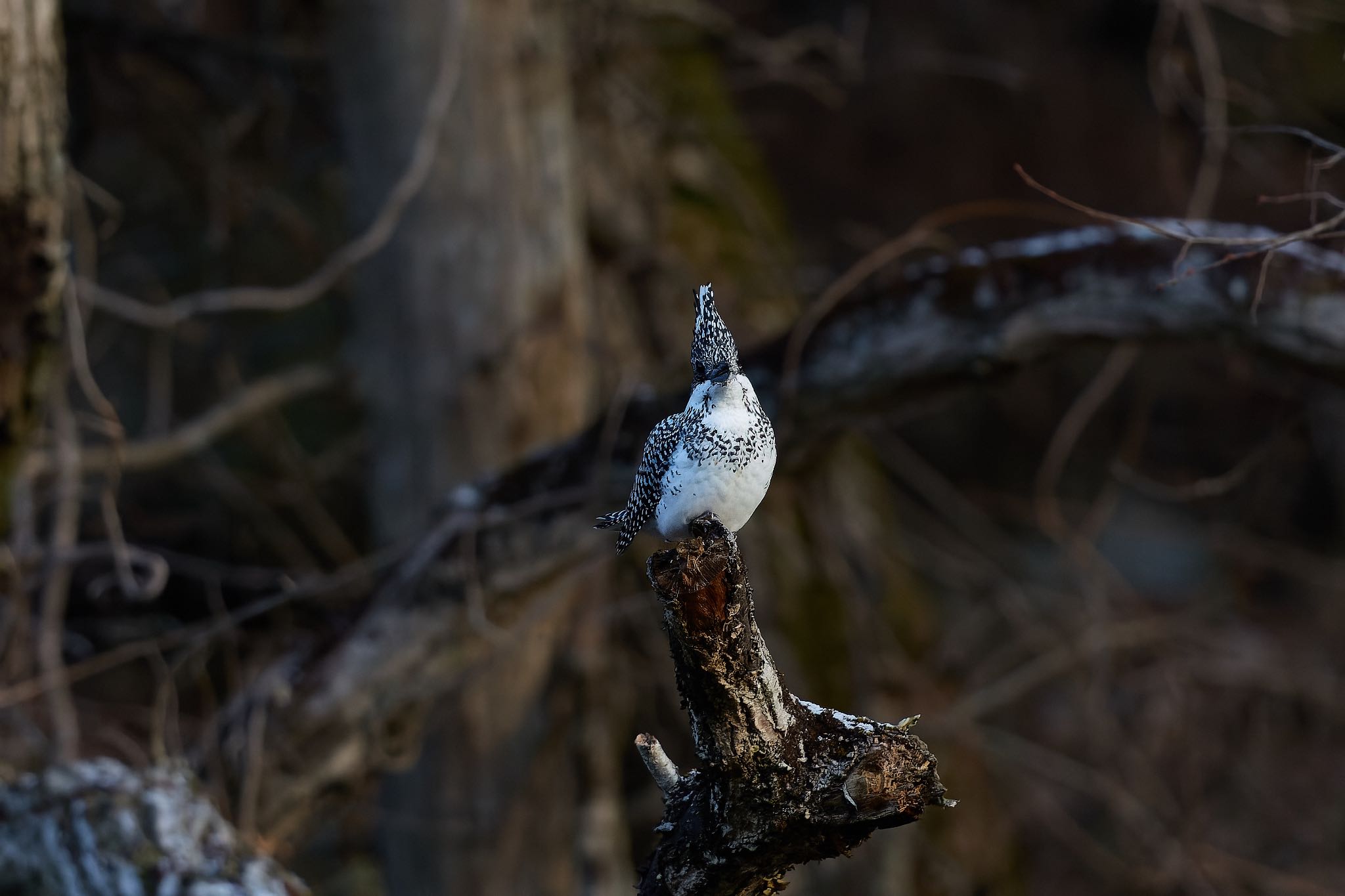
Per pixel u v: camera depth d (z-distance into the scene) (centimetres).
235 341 1434
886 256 796
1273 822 1409
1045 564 1850
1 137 705
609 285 1305
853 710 1307
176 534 1338
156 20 1279
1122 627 1243
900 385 813
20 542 924
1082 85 1862
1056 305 770
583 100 1273
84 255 966
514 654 1144
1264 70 1612
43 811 663
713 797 447
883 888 1296
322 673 927
